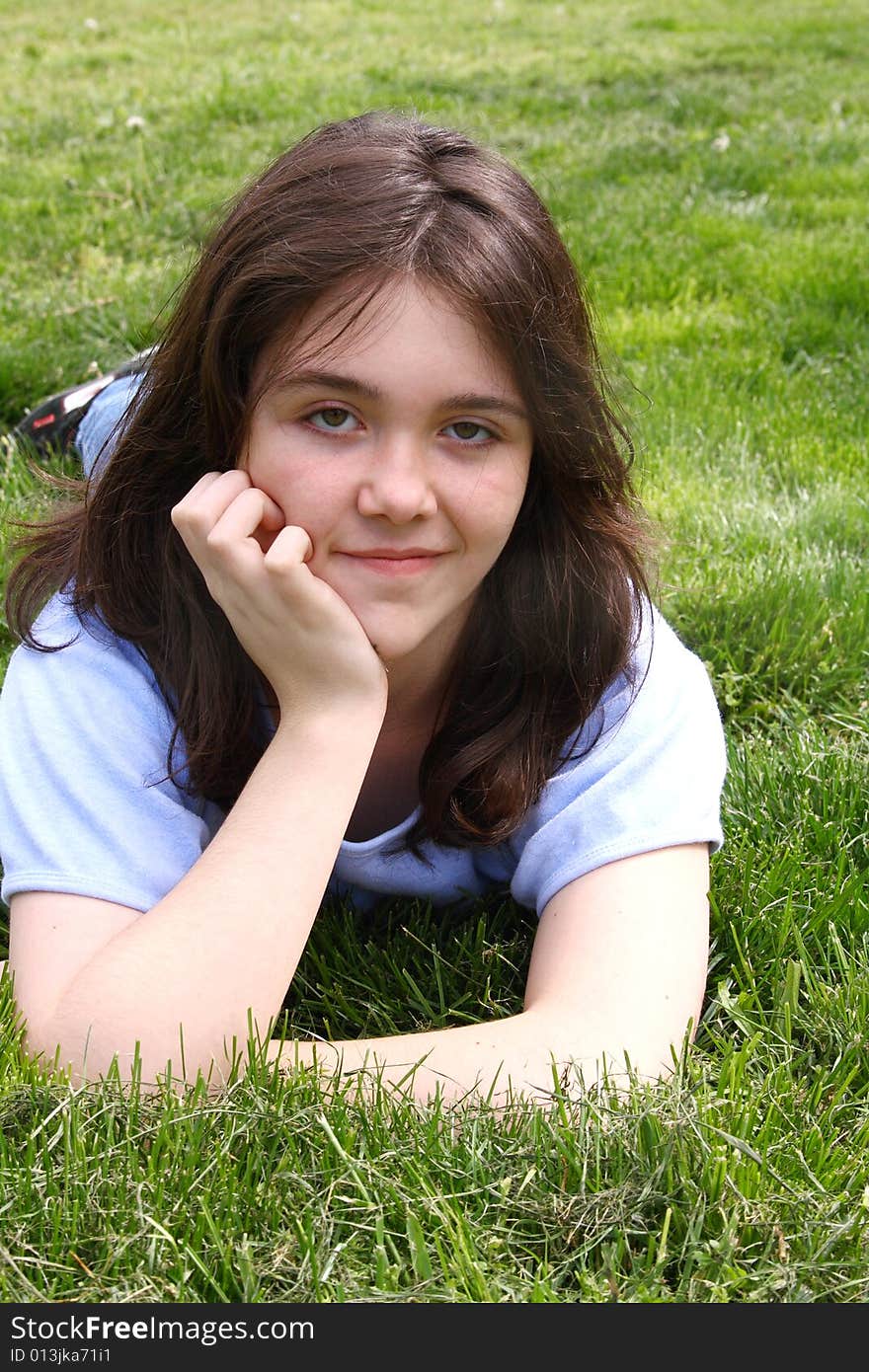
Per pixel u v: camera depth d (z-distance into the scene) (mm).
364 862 1979
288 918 1583
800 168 6730
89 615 1878
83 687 1810
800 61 9859
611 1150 1501
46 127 7516
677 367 4309
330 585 1662
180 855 1747
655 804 1808
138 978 1535
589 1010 1638
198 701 1819
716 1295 1362
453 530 1624
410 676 1870
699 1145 1496
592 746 1863
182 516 1665
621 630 1863
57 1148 1478
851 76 9281
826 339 4582
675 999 1666
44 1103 1506
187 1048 1526
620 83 9016
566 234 5367
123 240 5520
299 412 1580
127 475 1837
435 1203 1434
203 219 5617
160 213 5797
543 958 1752
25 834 1704
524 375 1582
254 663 1850
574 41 10977
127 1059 1521
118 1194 1415
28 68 9656
